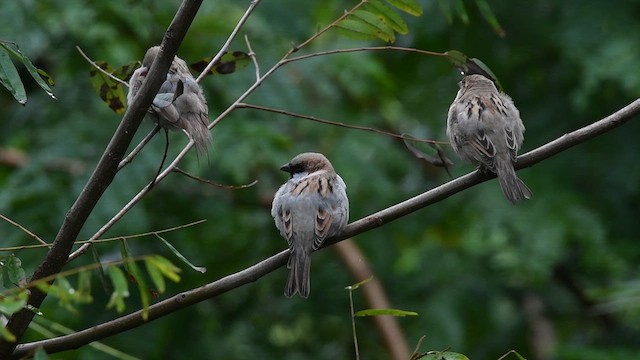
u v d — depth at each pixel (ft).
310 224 30.68
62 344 24.54
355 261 53.31
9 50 23.61
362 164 50.47
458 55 27.45
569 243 52.37
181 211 49.62
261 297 57.62
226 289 25.44
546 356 52.65
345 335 59.47
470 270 55.01
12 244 43.37
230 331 56.44
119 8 46.75
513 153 33.96
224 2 50.67
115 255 42.60
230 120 47.85
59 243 24.03
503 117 34.58
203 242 51.90
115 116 48.83
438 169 55.47
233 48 48.37
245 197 53.16
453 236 55.06
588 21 50.80
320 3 52.06
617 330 55.31
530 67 54.75
